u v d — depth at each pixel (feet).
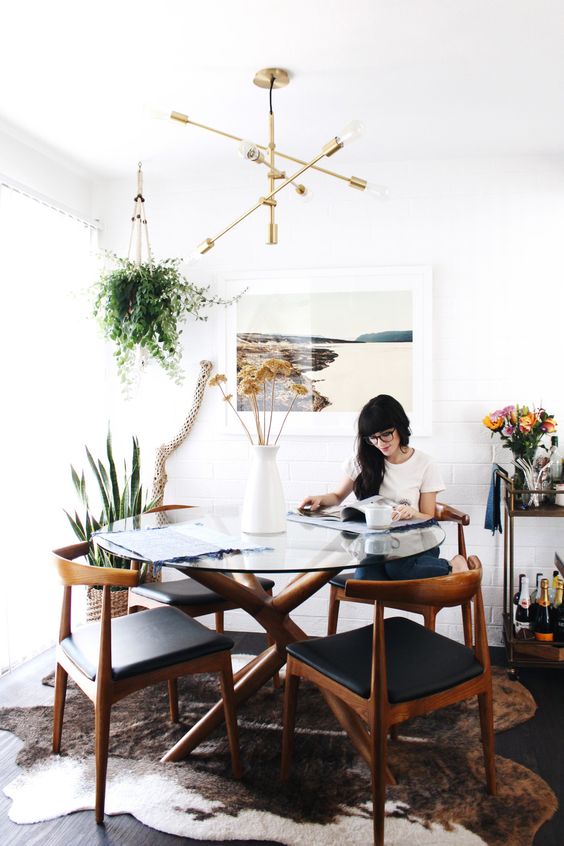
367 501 8.61
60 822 6.29
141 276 10.39
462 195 10.90
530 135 9.97
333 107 8.95
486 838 5.98
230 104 8.84
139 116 9.23
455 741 7.75
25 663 10.16
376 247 11.14
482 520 10.95
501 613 10.93
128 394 10.92
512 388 10.85
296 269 11.30
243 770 7.09
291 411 11.42
